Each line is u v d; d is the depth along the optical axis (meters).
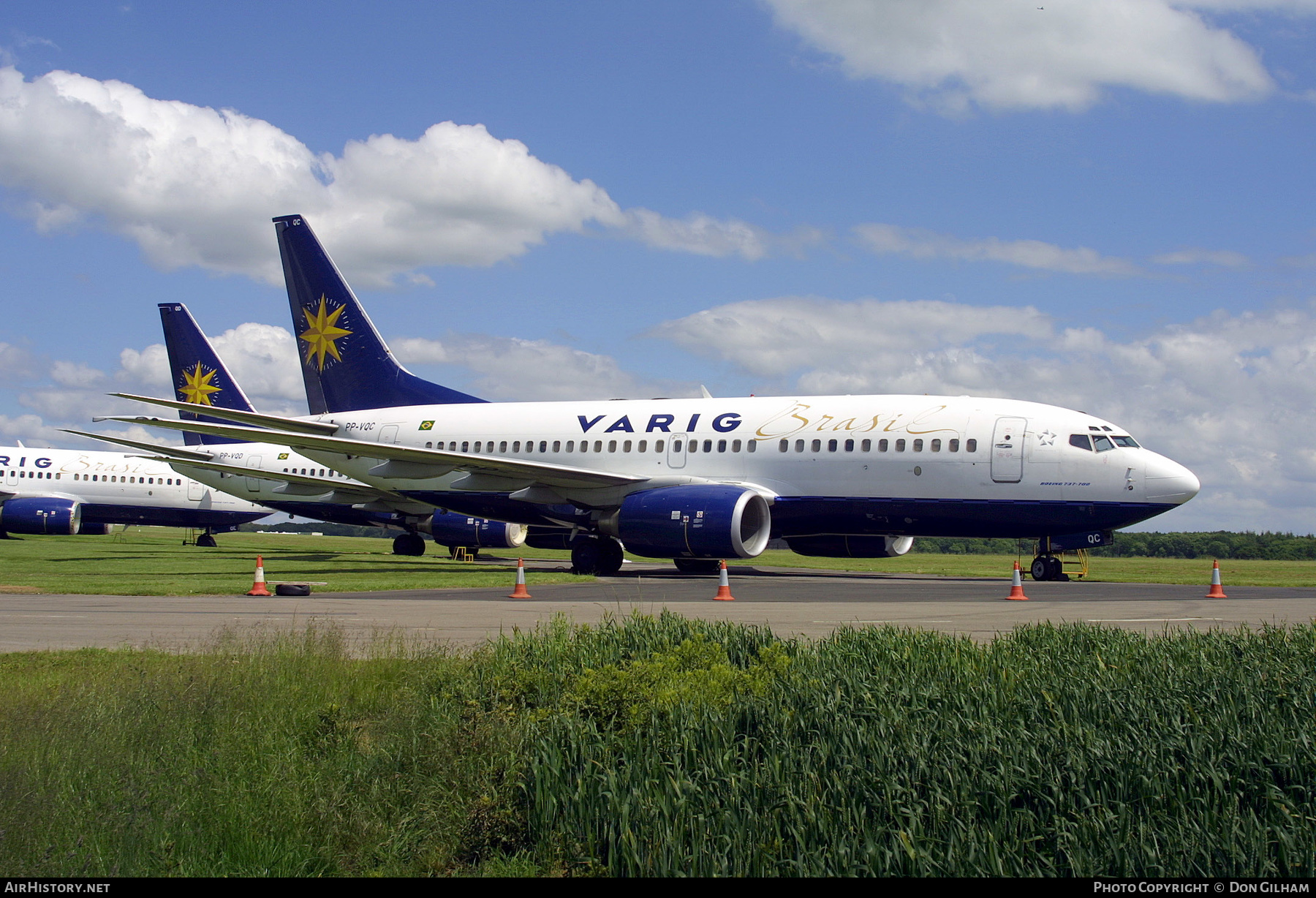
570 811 5.42
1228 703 6.92
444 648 9.93
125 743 6.45
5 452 49.47
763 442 25.00
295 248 32.31
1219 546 75.69
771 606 16.50
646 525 23.36
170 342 41.88
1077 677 7.75
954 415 23.52
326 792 5.87
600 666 8.64
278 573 25.30
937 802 5.19
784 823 5.09
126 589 18.94
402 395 31.22
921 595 19.16
